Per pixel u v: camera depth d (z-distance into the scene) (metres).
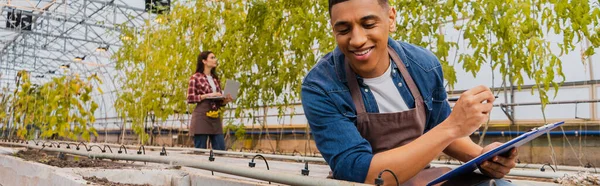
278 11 4.65
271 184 1.41
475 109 1.10
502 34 3.46
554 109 4.70
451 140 1.13
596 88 4.43
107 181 1.85
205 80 4.70
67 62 18.11
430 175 1.35
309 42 4.34
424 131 1.52
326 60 1.39
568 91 4.68
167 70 6.81
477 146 1.46
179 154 4.20
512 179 2.05
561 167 2.78
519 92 4.98
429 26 3.48
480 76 5.20
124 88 8.00
